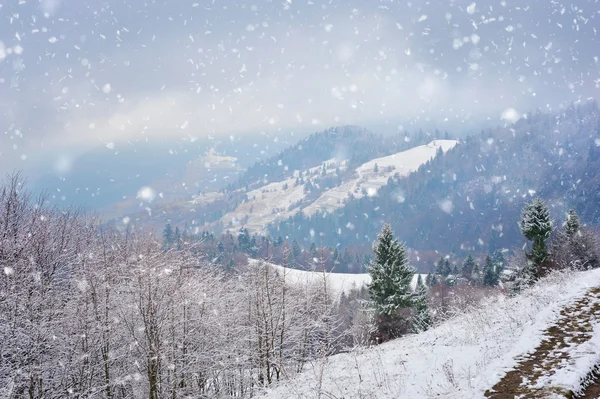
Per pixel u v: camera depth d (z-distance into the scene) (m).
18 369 17.95
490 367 9.10
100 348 21.20
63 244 25.62
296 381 14.73
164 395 22.77
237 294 27.73
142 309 20.45
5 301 18.53
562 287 14.97
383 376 11.59
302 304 27.67
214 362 24.80
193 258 25.62
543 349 9.45
